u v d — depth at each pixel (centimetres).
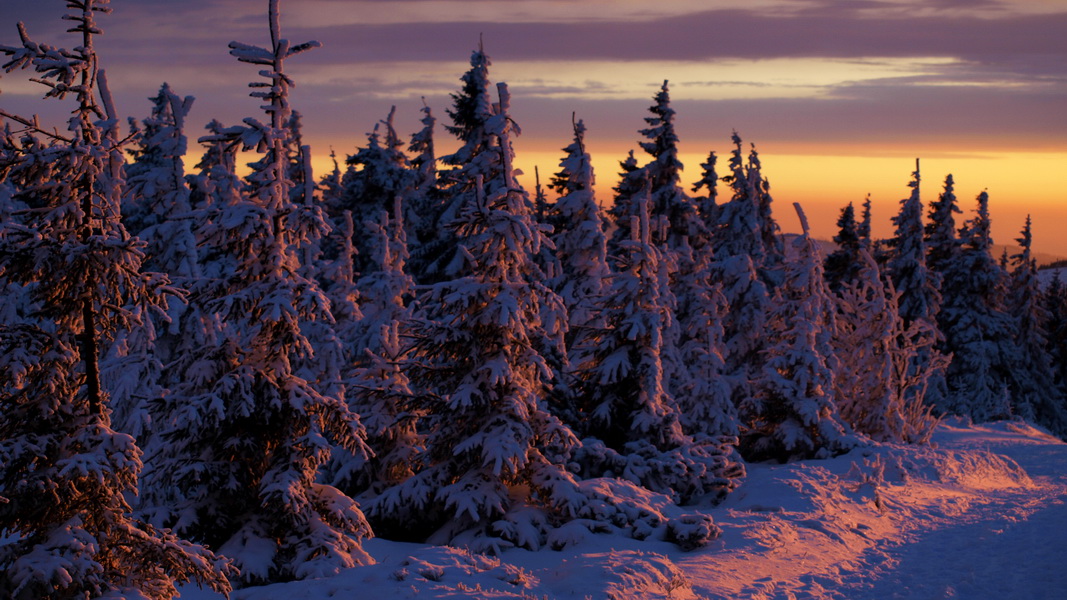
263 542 1307
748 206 4662
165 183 2348
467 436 1683
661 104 4334
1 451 914
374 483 1817
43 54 929
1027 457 3105
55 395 979
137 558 974
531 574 1338
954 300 5462
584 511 1639
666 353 2658
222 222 1294
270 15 1346
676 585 1288
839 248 5434
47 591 879
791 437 2627
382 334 2017
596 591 1190
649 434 2112
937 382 5006
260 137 1323
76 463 905
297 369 1952
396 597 1098
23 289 1792
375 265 4075
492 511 1628
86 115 975
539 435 1714
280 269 1359
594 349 2183
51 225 960
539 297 1698
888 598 1370
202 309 1376
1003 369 5397
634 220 2167
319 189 4609
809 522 1825
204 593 1203
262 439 1380
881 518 1988
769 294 4388
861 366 3206
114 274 955
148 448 1761
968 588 1417
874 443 2755
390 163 4353
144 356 1825
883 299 3209
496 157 3130
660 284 2564
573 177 3111
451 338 1670
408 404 1755
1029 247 5897
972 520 1998
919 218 5291
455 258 3450
